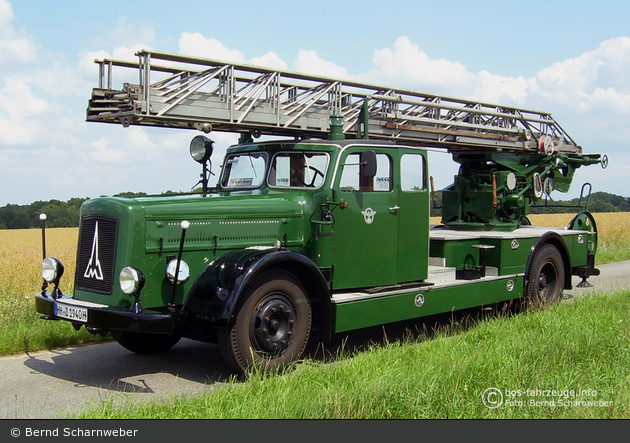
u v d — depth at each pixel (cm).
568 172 1132
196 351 670
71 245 2030
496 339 611
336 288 617
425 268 702
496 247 805
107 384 537
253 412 410
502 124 972
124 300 518
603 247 1978
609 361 532
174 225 539
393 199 665
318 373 501
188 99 595
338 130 673
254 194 644
